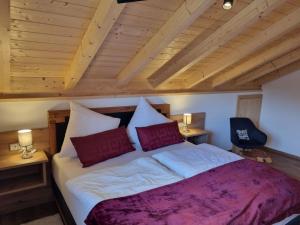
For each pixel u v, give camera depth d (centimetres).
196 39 285
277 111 494
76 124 280
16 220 254
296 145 464
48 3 180
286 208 183
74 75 262
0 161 249
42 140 287
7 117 266
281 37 327
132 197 180
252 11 241
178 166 239
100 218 158
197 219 153
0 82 245
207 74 369
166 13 225
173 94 400
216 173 225
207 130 459
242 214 162
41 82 275
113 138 287
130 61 292
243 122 452
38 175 285
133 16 218
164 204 172
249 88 501
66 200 229
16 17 183
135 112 341
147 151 304
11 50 215
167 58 312
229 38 270
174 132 337
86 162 251
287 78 467
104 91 326
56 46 229
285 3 252
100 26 198
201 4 203
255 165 245
